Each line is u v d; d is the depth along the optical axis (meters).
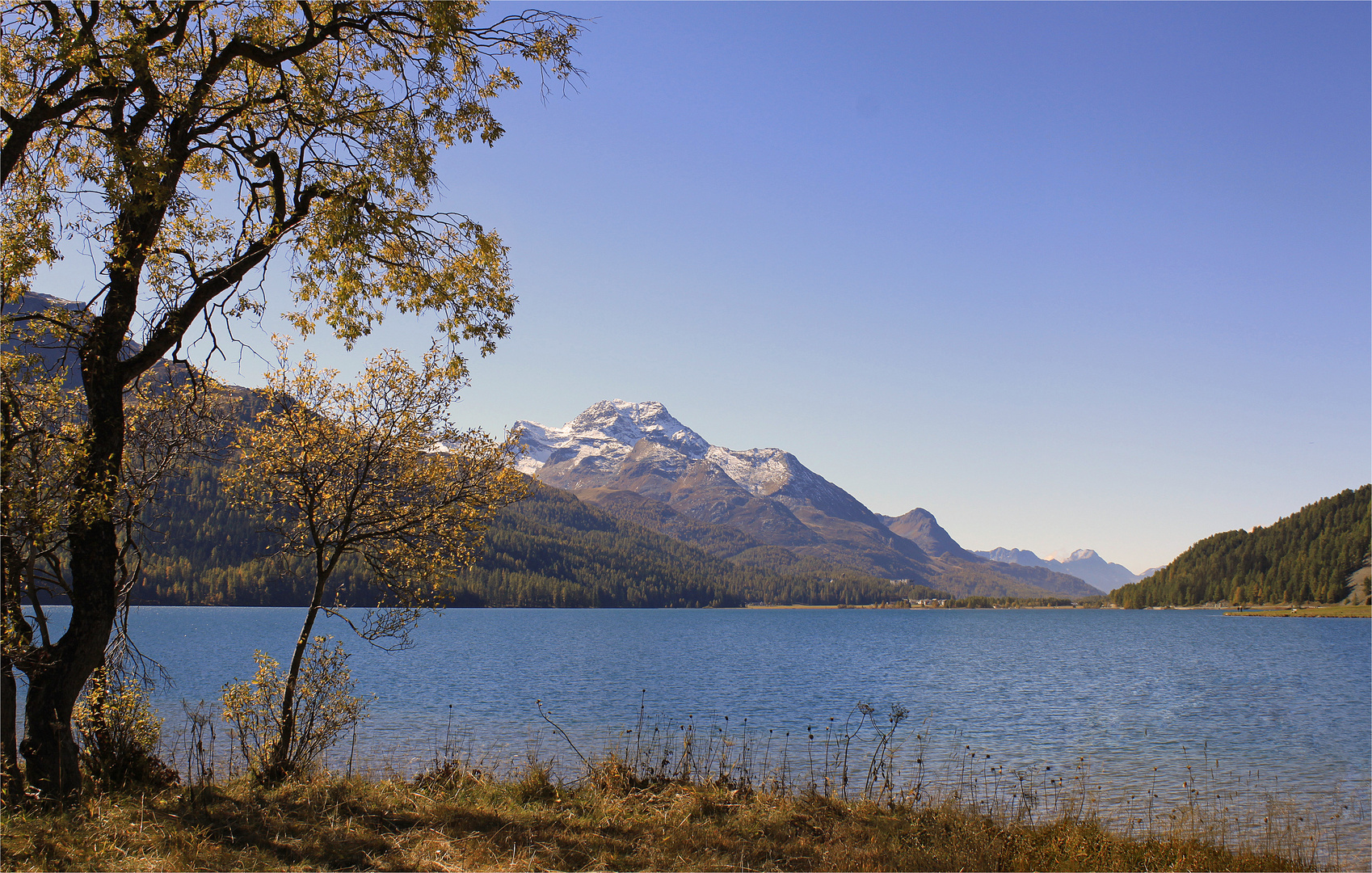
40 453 10.85
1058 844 12.34
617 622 182.00
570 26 12.88
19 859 9.05
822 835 12.36
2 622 11.08
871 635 138.88
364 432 15.37
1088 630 162.50
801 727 33.94
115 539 12.12
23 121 10.94
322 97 12.09
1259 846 15.50
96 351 11.54
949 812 13.28
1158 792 21.80
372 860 10.10
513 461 16.17
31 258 10.73
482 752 25.39
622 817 12.64
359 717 16.30
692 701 43.44
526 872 9.96
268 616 143.00
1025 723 37.00
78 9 11.52
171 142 12.05
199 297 12.12
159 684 44.16
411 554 15.81
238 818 11.40
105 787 12.69
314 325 14.71
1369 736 33.53
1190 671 68.44
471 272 13.62
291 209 13.38
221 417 14.30
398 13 12.35
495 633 122.75
